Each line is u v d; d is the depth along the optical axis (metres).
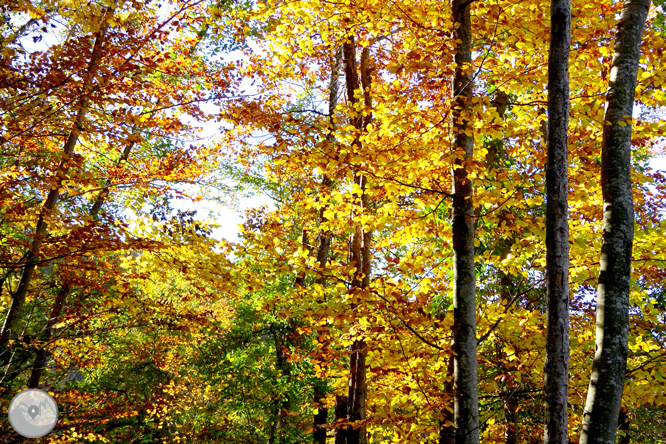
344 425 5.48
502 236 6.15
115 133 5.09
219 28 5.46
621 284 3.55
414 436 5.46
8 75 4.32
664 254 4.90
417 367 5.27
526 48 4.89
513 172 4.81
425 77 4.56
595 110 4.83
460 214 4.64
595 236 5.38
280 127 5.30
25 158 5.72
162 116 5.93
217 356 12.49
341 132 4.72
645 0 4.39
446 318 4.82
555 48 3.71
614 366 3.35
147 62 5.25
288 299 5.27
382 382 6.23
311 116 5.66
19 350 5.94
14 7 4.57
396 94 4.95
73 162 5.33
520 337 5.73
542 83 4.57
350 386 5.97
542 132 5.38
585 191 5.21
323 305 4.95
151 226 5.49
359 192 4.93
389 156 4.71
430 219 5.56
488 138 7.27
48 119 5.04
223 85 5.58
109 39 4.94
